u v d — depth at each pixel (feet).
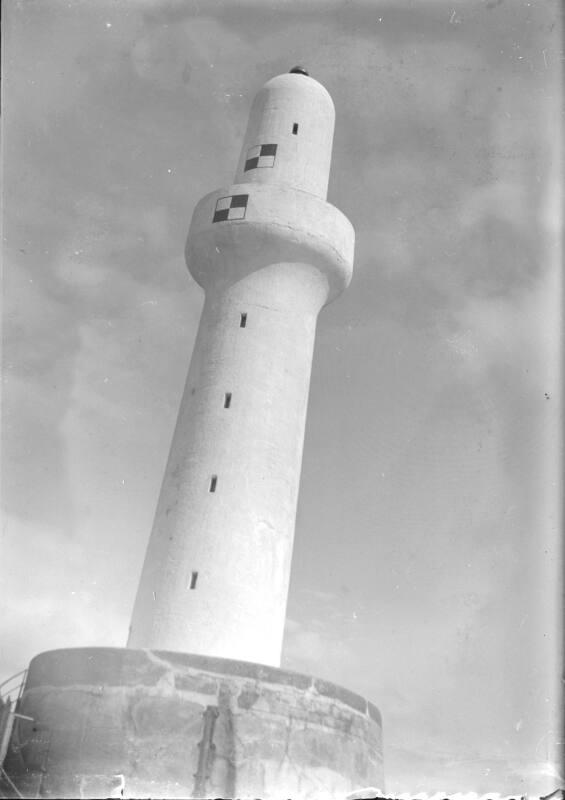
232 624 77.56
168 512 83.87
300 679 73.26
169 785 63.98
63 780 64.03
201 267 98.53
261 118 107.76
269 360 91.09
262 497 84.28
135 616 79.77
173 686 68.49
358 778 73.36
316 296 97.86
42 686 69.67
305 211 96.02
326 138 108.78
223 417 87.56
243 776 66.13
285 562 83.76
